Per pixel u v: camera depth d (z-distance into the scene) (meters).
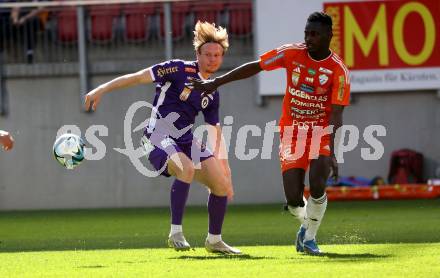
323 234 27.56
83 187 47.06
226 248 21.58
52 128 47.12
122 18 48.50
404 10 44.91
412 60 44.97
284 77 45.41
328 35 20.00
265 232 29.61
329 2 45.06
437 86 44.94
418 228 29.23
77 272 17.70
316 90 20.56
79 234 30.97
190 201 46.69
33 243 27.48
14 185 47.41
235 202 46.38
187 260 19.86
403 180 45.28
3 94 47.19
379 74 45.16
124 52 48.53
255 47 45.44
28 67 47.00
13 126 47.28
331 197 45.00
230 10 47.56
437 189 44.25
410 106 45.72
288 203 21.16
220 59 21.81
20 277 16.98
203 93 21.83
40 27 48.72
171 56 46.53
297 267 17.55
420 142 45.78
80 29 46.88
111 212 43.53
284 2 45.16
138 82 21.59
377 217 34.91
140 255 21.67
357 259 19.11
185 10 48.00
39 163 47.22
